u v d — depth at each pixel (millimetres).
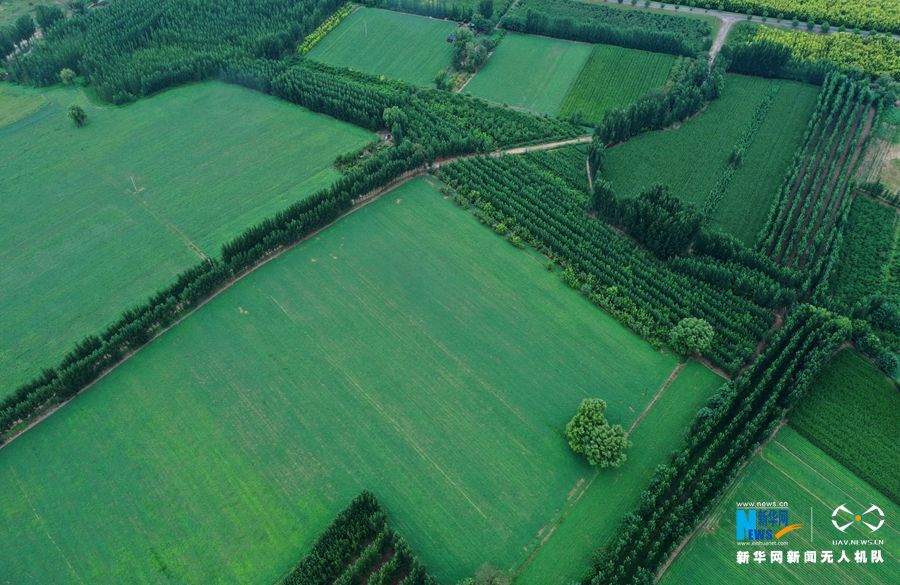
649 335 116875
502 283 128375
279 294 126500
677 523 90625
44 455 102938
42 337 120625
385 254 134375
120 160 159125
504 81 185625
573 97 179000
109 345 112438
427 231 139250
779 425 104938
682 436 102688
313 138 165375
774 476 98625
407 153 151375
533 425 105000
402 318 122000
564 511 94625
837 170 150000
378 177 144625
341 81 182250
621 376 111750
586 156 159250
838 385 109438
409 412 107062
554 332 119188
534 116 172250
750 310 120125
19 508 96812
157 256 135125
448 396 109250
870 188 143250
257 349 116938
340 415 106875
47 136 166625
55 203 147875
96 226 142125
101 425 106438
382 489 97562
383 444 102938
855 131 159375
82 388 111375
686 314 118938
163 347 117688
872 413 105625
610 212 138125
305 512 95375
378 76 186500
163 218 143625
